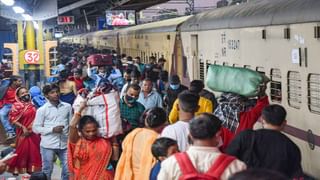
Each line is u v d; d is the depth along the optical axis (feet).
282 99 25.58
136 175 17.28
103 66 46.32
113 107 21.18
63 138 25.57
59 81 33.96
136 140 17.51
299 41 22.97
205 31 40.78
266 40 27.09
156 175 15.14
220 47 36.40
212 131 12.30
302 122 23.32
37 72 51.60
